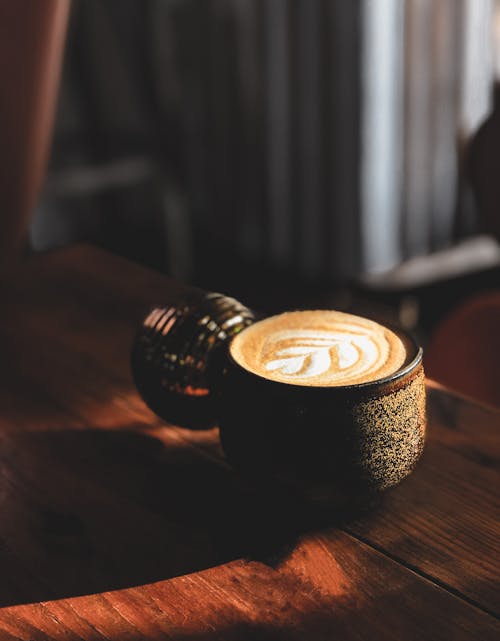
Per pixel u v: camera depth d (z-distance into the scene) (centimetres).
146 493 62
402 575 56
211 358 62
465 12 210
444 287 205
